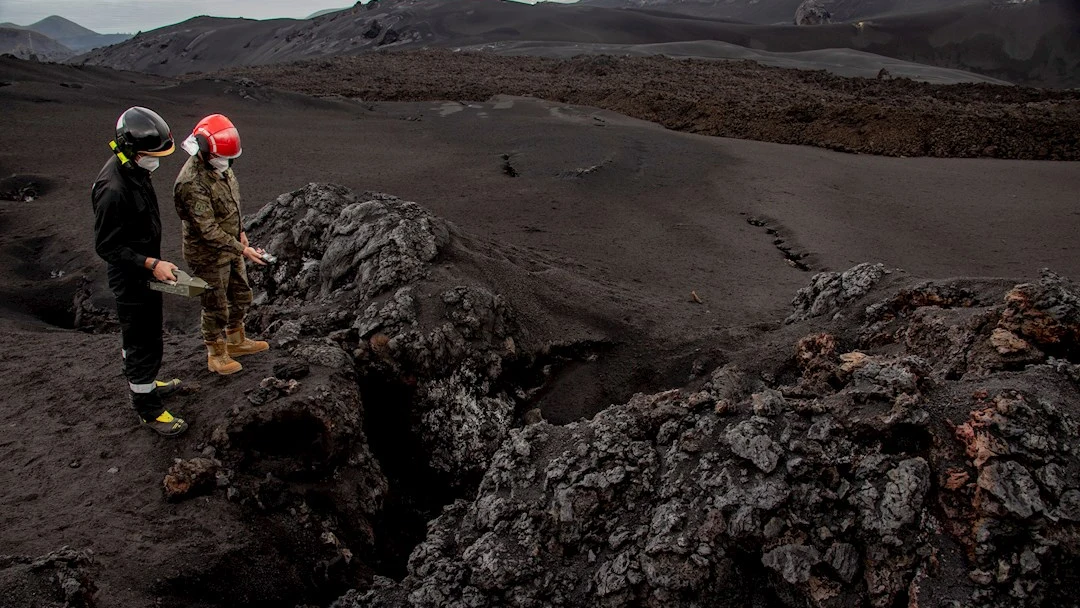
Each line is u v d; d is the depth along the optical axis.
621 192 15.21
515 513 4.44
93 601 3.43
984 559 3.45
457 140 21.45
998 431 3.71
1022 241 12.20
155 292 4.43
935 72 50.78
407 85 35.03
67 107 23.56
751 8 163.75
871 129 20.33
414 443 6.13
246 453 4.68
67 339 6.52
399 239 7.18
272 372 5.34
